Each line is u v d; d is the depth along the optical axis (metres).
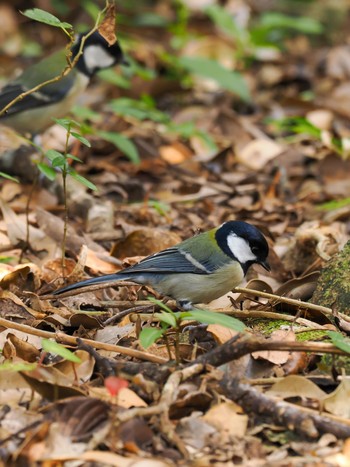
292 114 17.98
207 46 21.08
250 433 6.46
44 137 15.58
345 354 6.87
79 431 6.21
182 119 17.31
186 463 5.98
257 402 6.61
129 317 8.73
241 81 17.64
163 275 9.16
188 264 9.18
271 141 16.38
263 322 8.50
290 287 9.56
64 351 6.66
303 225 11.92
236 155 15.70
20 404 6.73
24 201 12.62
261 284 9.56
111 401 6.66
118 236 11.84
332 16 23.22
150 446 6.21
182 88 18.66
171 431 6.20
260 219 13.19
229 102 18.62
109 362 7.22
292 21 20.16
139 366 7.15
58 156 9.17
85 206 12.41
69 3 22.28
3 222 11.50
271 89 19.92
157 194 14.09
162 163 15.08
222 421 6.46
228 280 9.29
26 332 7.96
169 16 23.25
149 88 18.47
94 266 10.40
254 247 9.34
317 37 22.91
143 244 10.88
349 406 6.81
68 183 12.73
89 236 11.74
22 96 9.08
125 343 8.23
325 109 17.98
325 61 21.23
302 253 10.69
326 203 14.21
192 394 6.61
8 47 21.05
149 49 20.25
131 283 9.41
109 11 8.59
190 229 12.52
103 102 17.88
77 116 16.61
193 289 9.23
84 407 6.30
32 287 9.58
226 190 14.22
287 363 7.43
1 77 18.94
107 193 13.94
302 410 6.60
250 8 23.61
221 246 9.30
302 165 15.48
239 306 9.34
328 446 6.27
